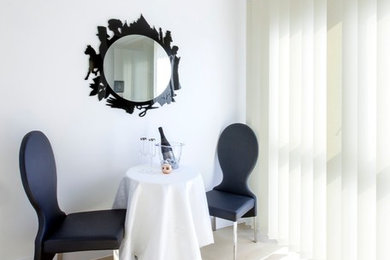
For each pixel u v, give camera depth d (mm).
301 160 2133
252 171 2457
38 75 1866
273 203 2420
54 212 1697
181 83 2432
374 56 1658
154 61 2285
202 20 2504
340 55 1829
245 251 2260
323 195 1999
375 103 1664
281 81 2283
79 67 1993
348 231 1812
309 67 2066
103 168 2127
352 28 1744
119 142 2178
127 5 2145
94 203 2109
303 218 2127
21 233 1873
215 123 2631
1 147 1791
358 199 1729
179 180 1766
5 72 1774
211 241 1966
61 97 1947
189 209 1732
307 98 2086
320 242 2016
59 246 1479
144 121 2273
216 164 2662
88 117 2051
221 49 2621
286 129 2285
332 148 1897
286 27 2240
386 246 1622
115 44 2111
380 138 1614
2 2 1741
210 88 2580
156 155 2318
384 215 1621
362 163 1712
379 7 1599
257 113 2545
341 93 1821
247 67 2625
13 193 1836
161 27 2305
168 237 1711
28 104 1848
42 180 1587
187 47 2443
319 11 1962
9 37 1771
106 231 1569
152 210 1694
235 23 2682
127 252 1665
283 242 2330
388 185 1610
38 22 1845
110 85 2111
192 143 2518
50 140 1931
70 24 1944
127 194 1918
